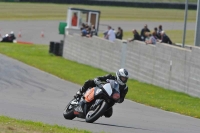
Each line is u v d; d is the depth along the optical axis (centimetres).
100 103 4231
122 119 4894
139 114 5484
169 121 5041
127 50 10281
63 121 4269
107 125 4253
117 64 10619
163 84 9012
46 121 4153
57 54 13700
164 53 9000
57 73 9688
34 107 5356
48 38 18200
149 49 9494
